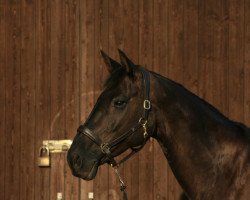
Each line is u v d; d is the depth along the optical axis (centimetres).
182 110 740
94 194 1212
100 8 1218
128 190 1204
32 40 1229
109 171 1209
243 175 728
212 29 1201
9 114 1232
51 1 1225
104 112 728
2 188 1231
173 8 1207
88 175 725
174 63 1204
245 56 1197
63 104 1220
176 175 748
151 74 741
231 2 1198
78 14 1220
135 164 1203
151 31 1209
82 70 1218
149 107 729
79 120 1218
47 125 1224
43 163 1218
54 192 1220
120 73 738
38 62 1227
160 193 1199
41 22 1227
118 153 736
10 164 1230
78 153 727
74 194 1216
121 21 1214
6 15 1234
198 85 1202
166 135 739
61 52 1221
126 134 727
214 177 734
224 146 740
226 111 1197
